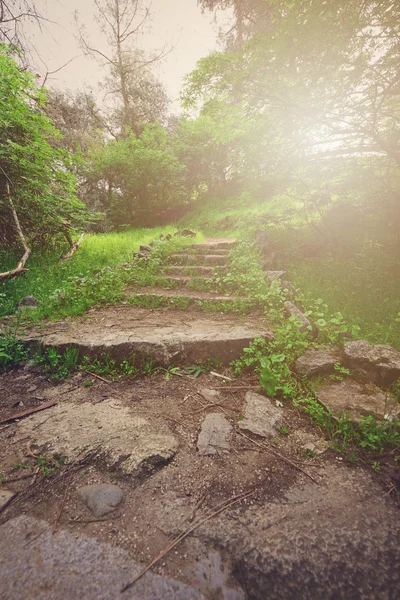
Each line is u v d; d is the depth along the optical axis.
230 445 1.74
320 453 1.70
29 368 2.70
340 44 3.18
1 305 3.90
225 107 4.00
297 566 1.07
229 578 1.03
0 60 5.59
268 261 5.46
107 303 4.44
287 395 2.24
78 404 2.18
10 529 1.21
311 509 1.32
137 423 1.93
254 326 3.40
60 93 14.33
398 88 3.51
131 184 15.55
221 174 15.99
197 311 4.17
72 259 6.72
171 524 1.24
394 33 3.03
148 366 2.66
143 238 10.00
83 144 15.18
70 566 1.05
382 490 1.43
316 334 3.05
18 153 5.92
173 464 1.59
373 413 1.91
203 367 2.75
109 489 1.39
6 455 1.64
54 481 1.46
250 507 1.33
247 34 11.22
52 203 6.82
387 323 3.33
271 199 6.05
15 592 0.96
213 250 6.70
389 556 1.10
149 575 1.03
